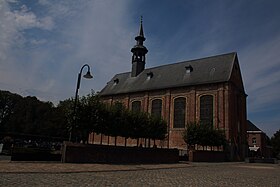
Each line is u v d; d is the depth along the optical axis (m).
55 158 19.14
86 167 15.55
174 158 26.88
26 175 10.72
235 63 42.78
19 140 43.00
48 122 62.53
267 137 76.31
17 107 66.06
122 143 47.31
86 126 21.42
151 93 47.03
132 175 12.95
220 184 10.80
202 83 40.84
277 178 14.41
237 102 42.59
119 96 51.69
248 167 24.28
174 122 42.78
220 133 34.38
